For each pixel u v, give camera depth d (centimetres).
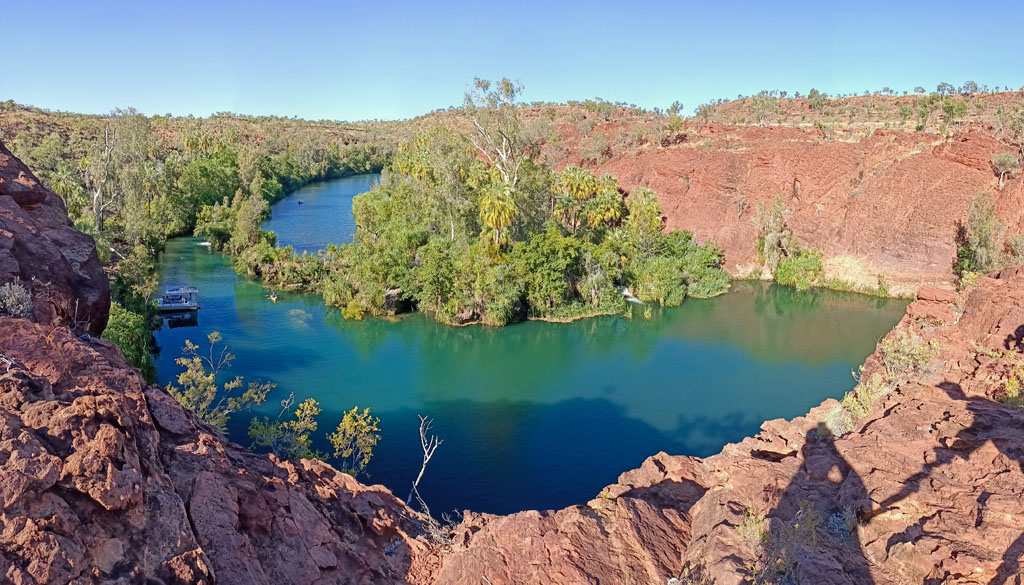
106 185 6881
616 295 5028
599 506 1191
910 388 1567
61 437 695
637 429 2817
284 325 4334
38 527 609
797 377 3525
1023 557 820
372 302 4584
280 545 856
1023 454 1061
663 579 962
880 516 1005
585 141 9238
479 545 1030
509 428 2798
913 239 5472
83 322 1234
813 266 5794
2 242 1111
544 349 3997
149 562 667
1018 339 1847
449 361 3719
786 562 903
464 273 4497
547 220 5600
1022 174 5072
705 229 6600
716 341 4216
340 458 2436
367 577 912
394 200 6047
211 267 5994
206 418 1827
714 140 7344
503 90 5816
